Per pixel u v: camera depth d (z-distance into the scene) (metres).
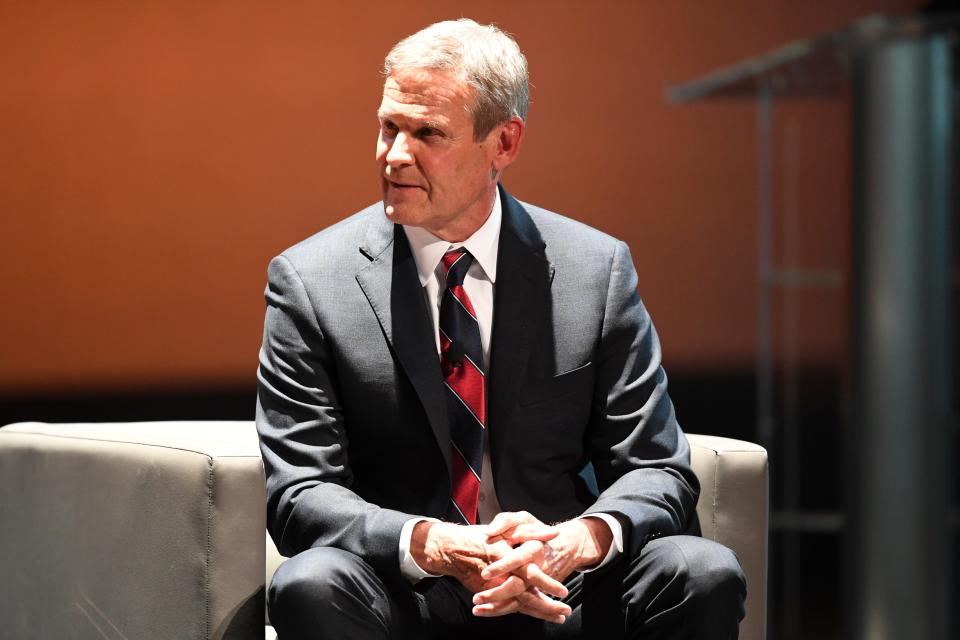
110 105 24.94
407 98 5.57
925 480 8.78
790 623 11.33
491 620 5.78
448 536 5.28
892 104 8.59
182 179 25.12
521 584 5.22
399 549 5.29
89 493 5.91
